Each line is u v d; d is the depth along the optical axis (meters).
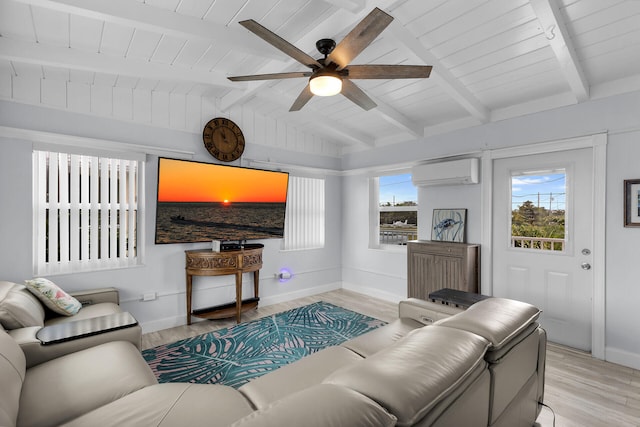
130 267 3.26
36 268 2.85
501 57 2.60
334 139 5.00
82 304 2.76
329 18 2.28
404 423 0.79
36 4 1.80
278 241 4.53
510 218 3.39
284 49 1.80
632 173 2.60
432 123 4.00
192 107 3.66
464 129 3.73
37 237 2.85
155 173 3.41
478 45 2.50
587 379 2.42
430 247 3.67
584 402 2.13
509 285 3.39
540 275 3.18
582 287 2.92
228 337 3.22
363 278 4.98
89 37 2.37
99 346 1.91
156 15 2.09
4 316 1.94
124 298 3.23
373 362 1.01
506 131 3.37
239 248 3.77
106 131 3.12
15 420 1.24
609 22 2.08
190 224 3.60
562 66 2.41
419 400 0.84
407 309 2.42
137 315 3.31
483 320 1.41
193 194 3.59
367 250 4.91
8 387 1.30
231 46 2.39
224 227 3.88
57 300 2.44
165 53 2.69
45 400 1.41
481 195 3.57
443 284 3.55
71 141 2.92
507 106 3.35
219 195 3.80
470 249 3.41
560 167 3.05
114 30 2.31
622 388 2.29
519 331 1.46
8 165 2.66
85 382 1.54
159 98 3.43
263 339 3.17
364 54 2.73
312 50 2.45
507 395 1.39
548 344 3.06
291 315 3.90
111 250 3.21
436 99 3.41
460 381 0.99
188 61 2.85
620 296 2.67
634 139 2.59
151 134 3.38
